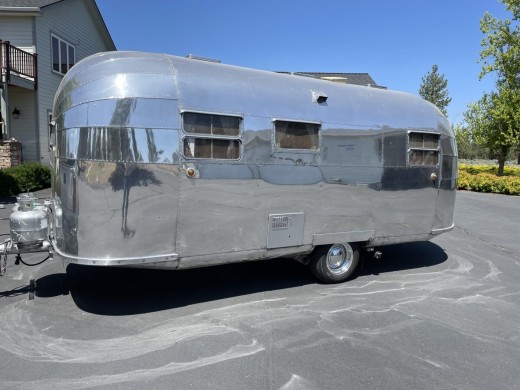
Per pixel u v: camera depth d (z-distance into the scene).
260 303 4.71
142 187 3.94
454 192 6.37
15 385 3.02
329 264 5.36
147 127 3.94
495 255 7.38
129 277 5.38
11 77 13.55
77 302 4.54
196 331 3.95
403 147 5.64
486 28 19.50
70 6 17.58
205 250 4.33
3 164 12.99
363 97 5.44
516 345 3.91
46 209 4.70
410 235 5.89
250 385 3.10
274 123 4.58
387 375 3.31
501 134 19.17
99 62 4.09
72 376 3.15
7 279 5.20
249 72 4.75
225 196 4.36
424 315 4.54
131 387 3.04
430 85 47.31
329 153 5.02
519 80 19.16
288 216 4.80
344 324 4.23
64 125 3.98
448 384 3.22
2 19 14.89
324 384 3.15
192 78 4.22
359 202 5.33
